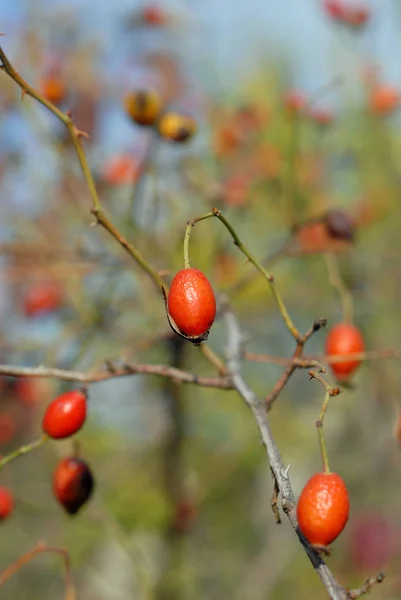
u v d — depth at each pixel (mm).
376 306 935
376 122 936
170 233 731
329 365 544
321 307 921
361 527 988
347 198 931
